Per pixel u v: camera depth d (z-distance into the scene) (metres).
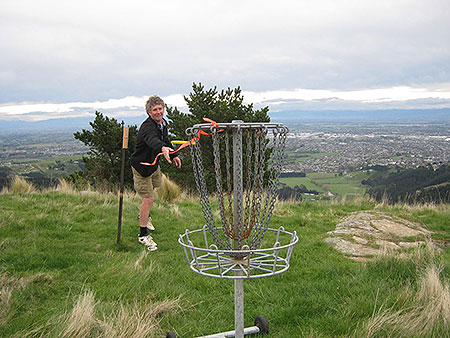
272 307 3.90
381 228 7.16
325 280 4.52
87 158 15.91
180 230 7.14
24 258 5.25
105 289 4.22
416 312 3.45
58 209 8.16
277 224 7.70
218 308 3.94
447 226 7.70
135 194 10.62
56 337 3.11
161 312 3.76
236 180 2.45
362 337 3.17
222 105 14.24
